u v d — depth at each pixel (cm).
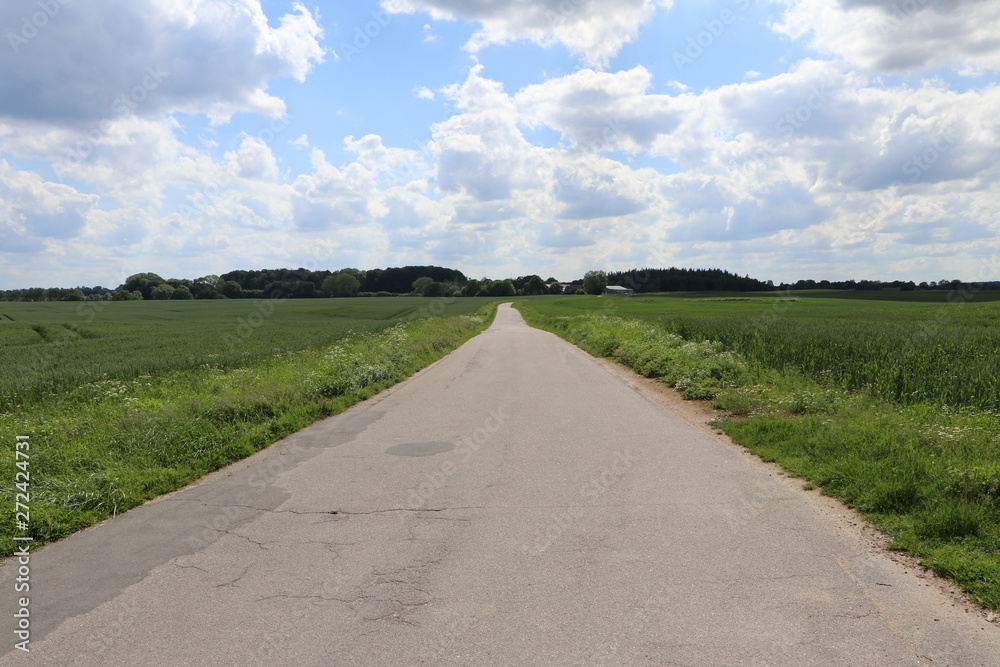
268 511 534
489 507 527
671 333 2066
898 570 379
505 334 3278
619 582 372
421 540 455
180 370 1538
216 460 706
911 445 610
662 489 559
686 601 346
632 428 841
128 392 1188
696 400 1071
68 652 311
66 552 450
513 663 289
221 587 383
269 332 3534
